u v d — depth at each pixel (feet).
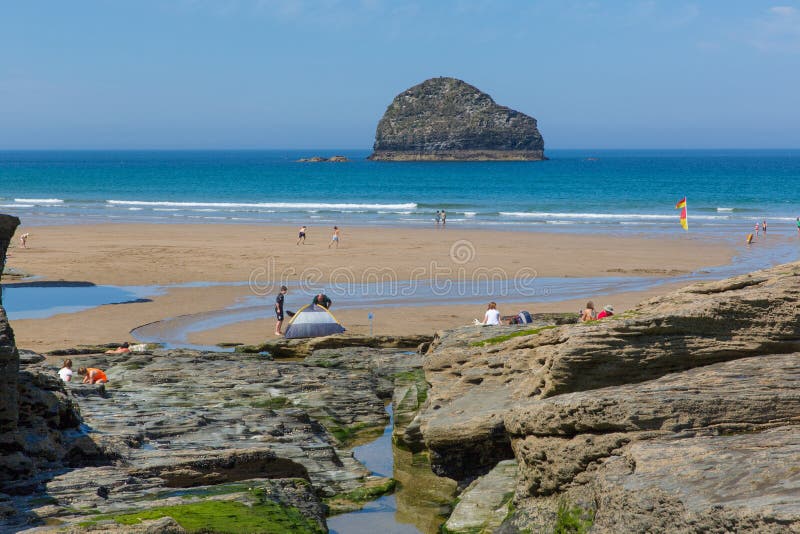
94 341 88.43
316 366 78.18
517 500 34.35
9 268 132.98
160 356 77.66
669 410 29.91
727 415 29.68
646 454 27.37
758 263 147.64
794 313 34.99
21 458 35.29
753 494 22.57
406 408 55.52
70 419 43.09
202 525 30.09
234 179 520.01
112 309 105.19
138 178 530.27
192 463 39.60
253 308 107.96
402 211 274.57
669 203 307.37
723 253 161.48
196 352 80.64
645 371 35.40
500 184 466.29
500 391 45.91
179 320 100.48
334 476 45.70
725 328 35.37
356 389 67.92
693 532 22.74
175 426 48.85
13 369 36.04
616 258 153.99
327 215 256.32
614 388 33.14
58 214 252.42
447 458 43.83
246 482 38.01
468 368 50.49
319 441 50.72
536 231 207.62
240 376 69.77
